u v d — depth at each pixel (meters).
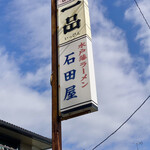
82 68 9.03
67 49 9.56
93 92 8.66
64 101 8.64
